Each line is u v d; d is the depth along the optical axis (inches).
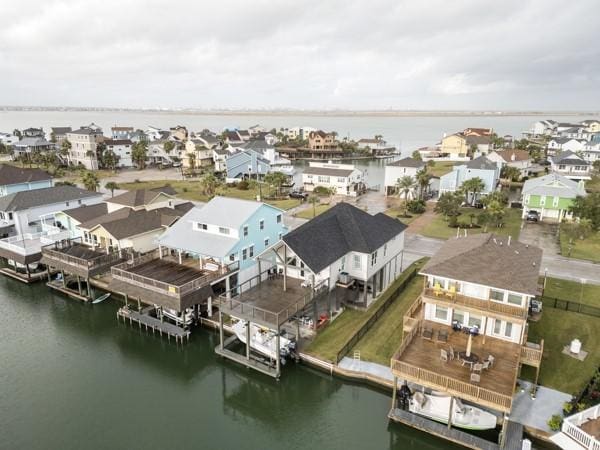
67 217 1963.6
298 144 6919.3
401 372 917.8
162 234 1662.2
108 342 1343.5
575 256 1863.9
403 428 941.2
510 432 863.7
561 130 6973.4
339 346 1196.5
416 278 1681.8
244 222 1504.7
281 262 1294.3
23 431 949.2
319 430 980.6
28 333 1384.1
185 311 1357.0
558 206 2426.2
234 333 1320.1
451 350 952.3
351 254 1406.3
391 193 3420.3
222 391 1131.9
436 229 2361.0
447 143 5526.6
